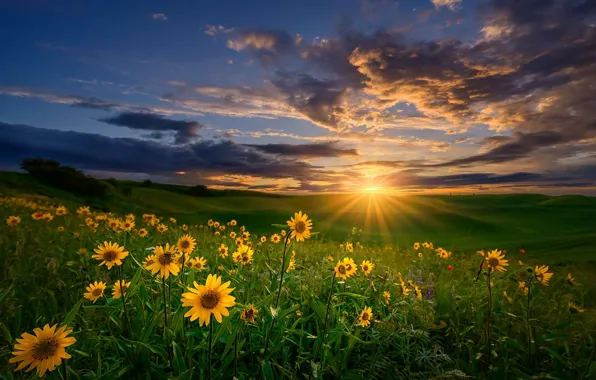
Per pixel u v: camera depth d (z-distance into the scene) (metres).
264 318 3.85
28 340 2.37
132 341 3.18
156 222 11.12
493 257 4.23
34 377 2.88
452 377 3.41
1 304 4.12
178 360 3.19
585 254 16.77
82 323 4.00
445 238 44.78
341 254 8.73
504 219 74.31
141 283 3.82
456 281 6.88
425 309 4.79
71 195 63.28
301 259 8.39
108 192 71.62
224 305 2.78
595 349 3.88
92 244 7.52
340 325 4.02
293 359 3.95
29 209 14.70
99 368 3.13
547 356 4.25
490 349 4.28
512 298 5.36
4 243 7.21
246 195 124.31
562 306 5.32
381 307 4.87
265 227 46.59
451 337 4.62
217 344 3.96
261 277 5.09
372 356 3.92
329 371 3.65
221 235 12.37
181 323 3.29
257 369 3.53
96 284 3.85
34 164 67.69
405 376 3.62
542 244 29.88
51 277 5.20
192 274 4.05
